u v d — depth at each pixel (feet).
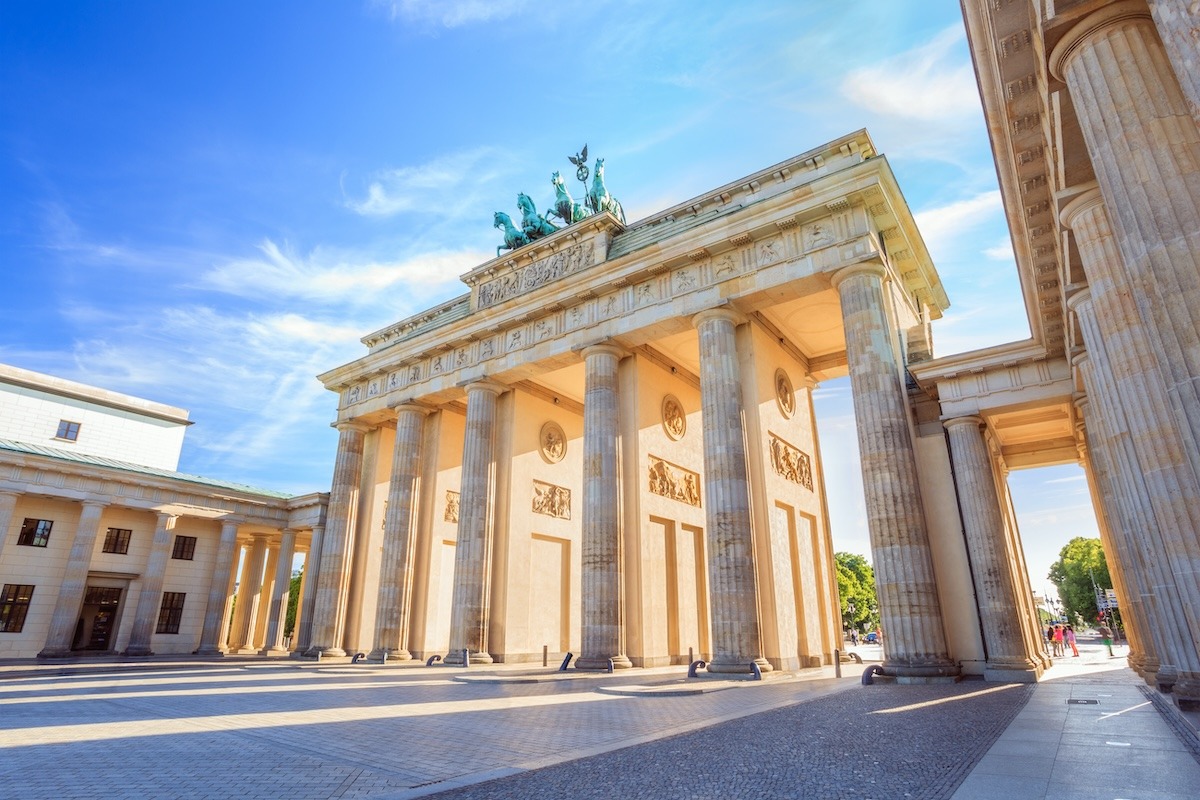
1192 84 34.68
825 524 162.09
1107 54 46.44
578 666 127.85
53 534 206.08
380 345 216.74
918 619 97.14
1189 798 30.27
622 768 39.78
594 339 151.43
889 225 126.72
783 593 132.98
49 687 93.40
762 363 146.00
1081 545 464.65
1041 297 95.04
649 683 99.66
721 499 121.90
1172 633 66.85
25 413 237.66
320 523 231.91
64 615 192.13
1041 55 53.42
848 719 58.34
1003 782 34.06
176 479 222.07
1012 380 112.57
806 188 125.59
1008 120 65.72
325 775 38.88
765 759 41.52
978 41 61.36
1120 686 85.56
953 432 114.52
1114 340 62.90
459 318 184.03
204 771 39.88
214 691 87.81
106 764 41.70
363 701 76.89
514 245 188.75
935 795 31.96
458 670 130.62
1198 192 41.32
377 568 203.51
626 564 143.02
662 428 163.12
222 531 233.55
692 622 158.10
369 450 214.07
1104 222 64.18
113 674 122.11
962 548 110.63
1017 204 79.51
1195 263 40.19
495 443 176.04
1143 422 59.72
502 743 49.26
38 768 40.34
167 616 227.81
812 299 143.95
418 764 41.96
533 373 170.50
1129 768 36.65
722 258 138.00
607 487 139.74
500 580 163.02
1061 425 136.77
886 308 124.67
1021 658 98.07
